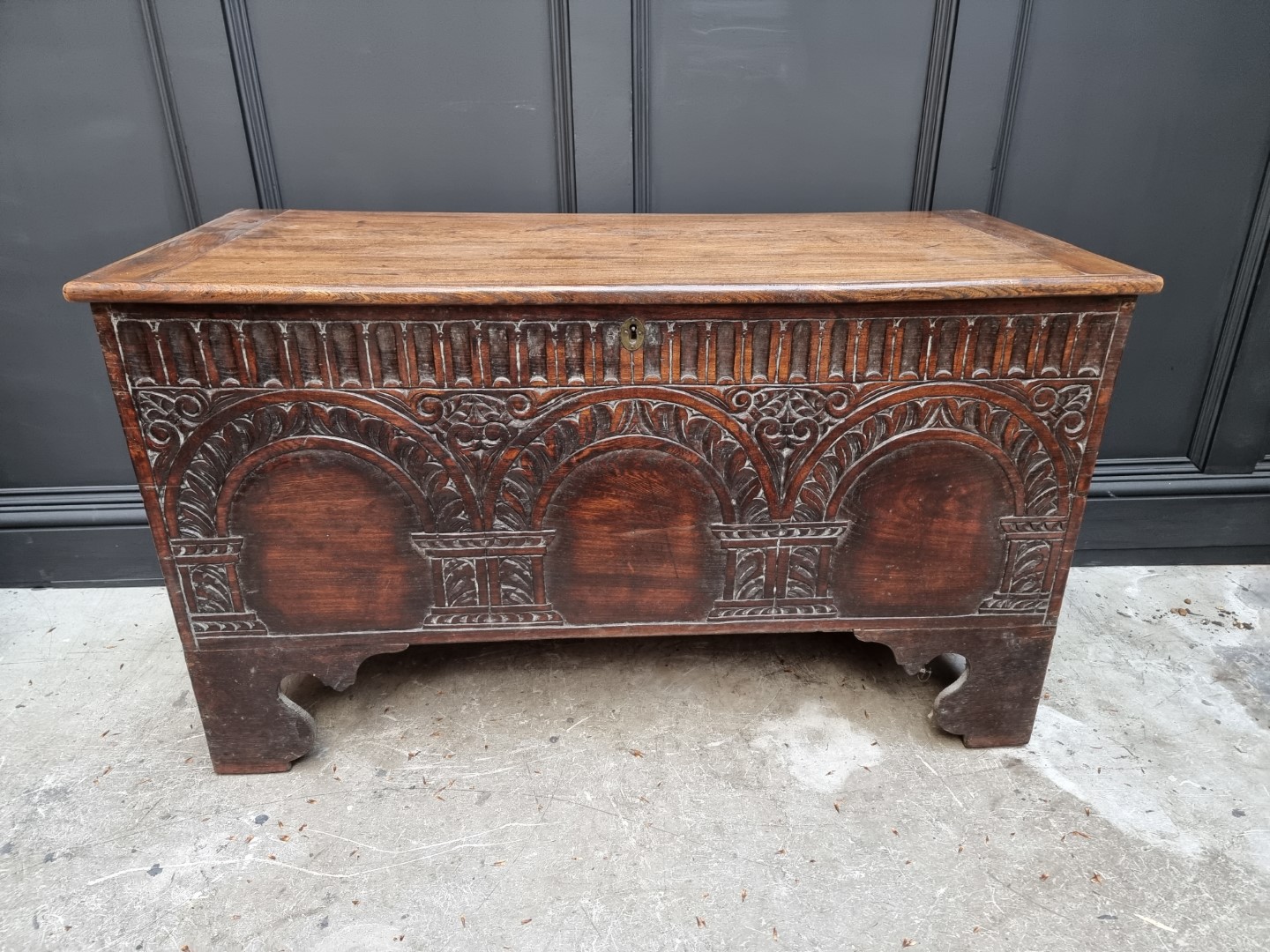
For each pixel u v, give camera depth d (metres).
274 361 1.21
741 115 1.77
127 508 1.96
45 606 1.95
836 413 1.30
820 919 1.22
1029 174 1.83
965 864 1.31
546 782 1.47
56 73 1.63
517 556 1.39
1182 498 2.06
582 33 1.67
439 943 1.19
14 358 1.84
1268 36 1.72
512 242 1.46
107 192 1.74
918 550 1.41
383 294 1.15
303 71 1.68
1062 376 1.28
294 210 1.72
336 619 1.41
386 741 1.56
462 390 1.25
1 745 1.54
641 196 1.82
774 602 1.46
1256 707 1.65
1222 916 1.23
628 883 1.28
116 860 1.31
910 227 1.62
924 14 1.70
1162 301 1.93
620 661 1.78
